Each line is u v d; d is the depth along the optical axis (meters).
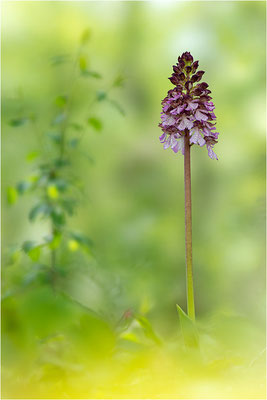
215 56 11.21
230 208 11.10
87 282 6.51
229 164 11.37
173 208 11.86
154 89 12.61
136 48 12.85
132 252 10.38
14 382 2.96
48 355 3.21
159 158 12.43
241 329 3.27
